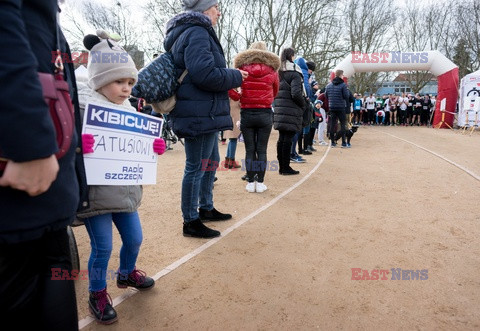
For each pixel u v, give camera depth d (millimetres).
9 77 904
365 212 4273
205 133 3178
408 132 16625
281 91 5883
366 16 31531
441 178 6090
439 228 3734
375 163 7680
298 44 23125
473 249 3225
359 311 2316
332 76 14445
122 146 2141
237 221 3984
